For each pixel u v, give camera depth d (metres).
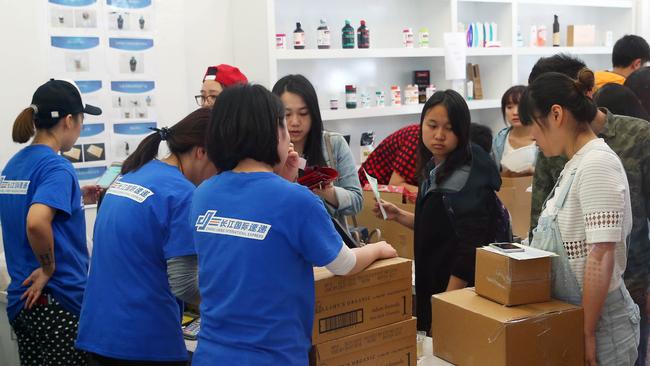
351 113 4.41
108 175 2.90
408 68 5.15
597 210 1.75
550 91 1.84
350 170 2.60
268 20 3.89
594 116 1.85
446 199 2.41
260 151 1.53
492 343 1.75
